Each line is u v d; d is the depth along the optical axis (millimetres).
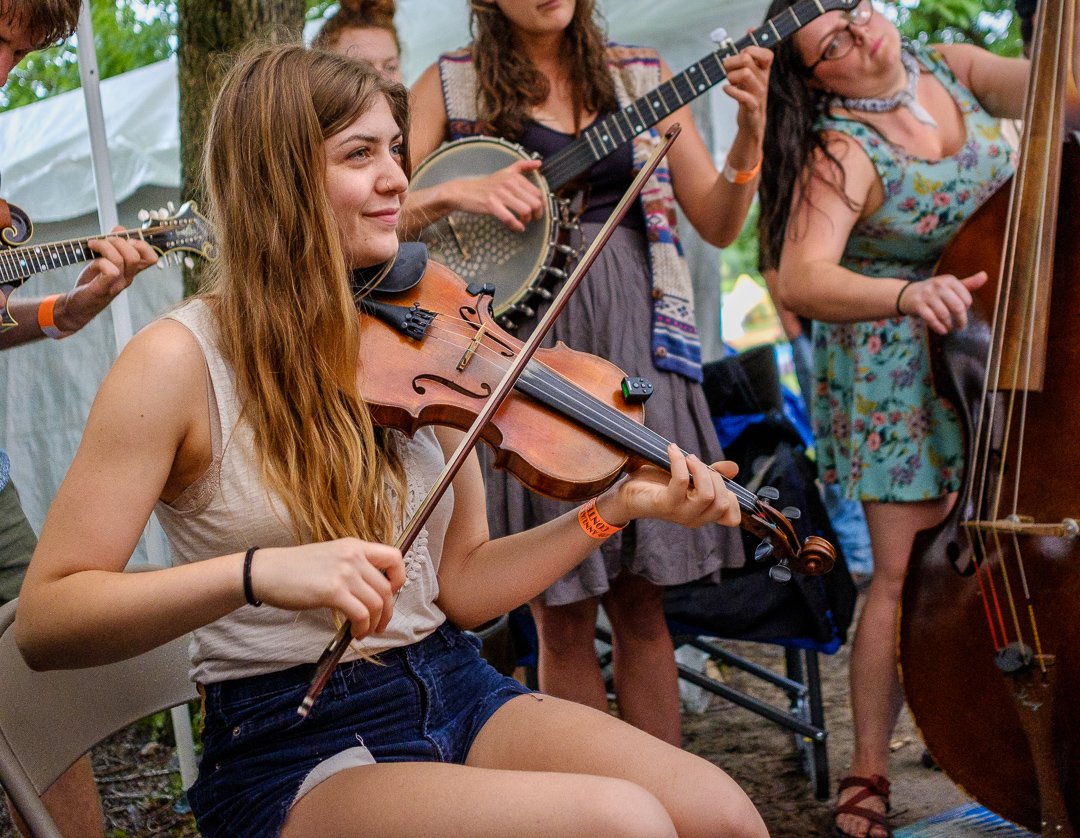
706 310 4031
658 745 1579
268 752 1581
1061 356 2254
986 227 2447
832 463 2938
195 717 3387
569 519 1794
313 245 1608
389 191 1681
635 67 2709
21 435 3768
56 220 3947
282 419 1570
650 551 2432
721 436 3018
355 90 1630
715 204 2672
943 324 2406
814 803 2895
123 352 1542
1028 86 2334
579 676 2607
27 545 2340
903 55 2770
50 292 3863
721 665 4090
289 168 1603
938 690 2295
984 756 2244
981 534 2254
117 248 2441
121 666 1770
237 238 1613
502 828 1409
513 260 2523
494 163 2559
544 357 1830
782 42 2689
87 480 1476
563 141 2611
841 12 2605
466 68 2693
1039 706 2117
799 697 3334
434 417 1678
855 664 2693
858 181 2652
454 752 1656
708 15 3750
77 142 3895
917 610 2340
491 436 1687
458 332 1768
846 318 2582
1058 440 2223
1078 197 2299
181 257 2559
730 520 1667
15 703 1635
